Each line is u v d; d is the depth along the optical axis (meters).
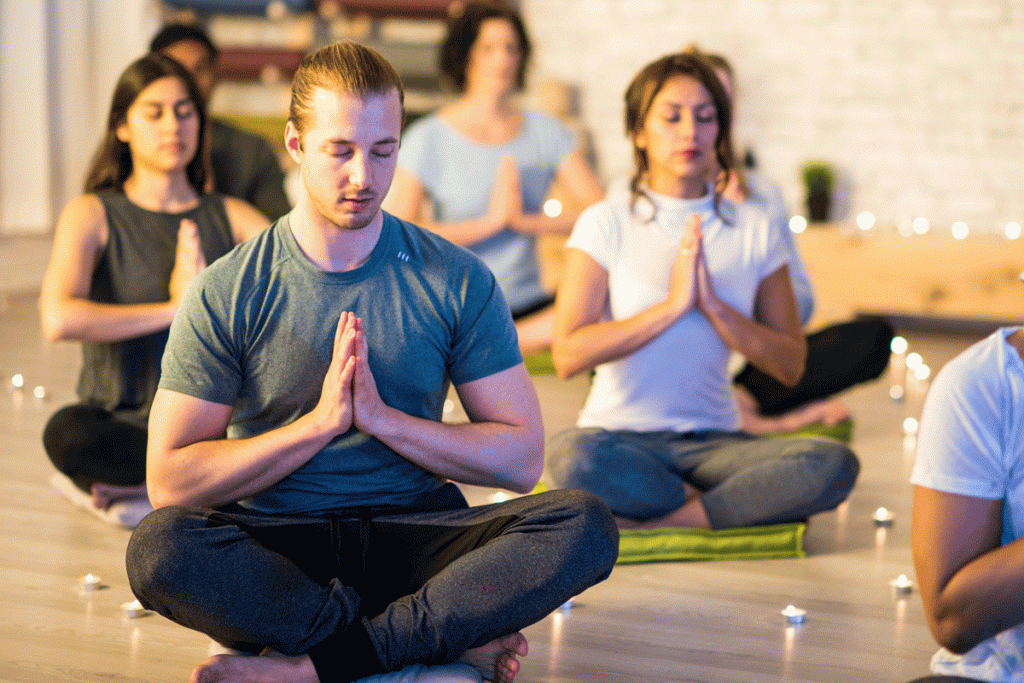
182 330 2.21
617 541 2.19
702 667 2.46
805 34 7.52
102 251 3.42
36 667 2.38
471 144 5.04
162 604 2.07
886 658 2.53
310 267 2.22
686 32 7.68
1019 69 7.27
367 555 2.21
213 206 3.53
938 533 1.84
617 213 3.36
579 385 5.48
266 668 2.04
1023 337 1.86
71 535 3.23
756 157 7.65
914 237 6.83
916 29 7.38
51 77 8.72
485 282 2.29
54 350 5.93
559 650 2.53
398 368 2.24
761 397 4.46
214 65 4.36
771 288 3.38
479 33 4.96
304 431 2.15
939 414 1.86
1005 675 1.90
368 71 2.08
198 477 2.16
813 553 3.25
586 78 7.86
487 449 2.26
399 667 2.10
